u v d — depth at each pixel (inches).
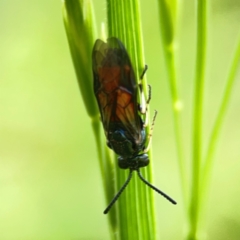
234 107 4.5
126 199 2.6
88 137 4.8
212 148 2.6
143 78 2.7
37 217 4.4
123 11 2.6
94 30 2.6
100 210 4.5
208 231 4.3
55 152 4.8
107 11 2.6
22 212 4.5
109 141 2.8
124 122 2.8
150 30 4.8
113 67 2.7
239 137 4.5
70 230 4.4
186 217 2.6
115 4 2.6
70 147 4.8
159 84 4.7
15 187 4.6
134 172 2.6
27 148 4.8
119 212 2.6
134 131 2.8
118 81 2.7
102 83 2.7
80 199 4.5
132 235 2.6
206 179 2.6
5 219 4.4
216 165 4.5
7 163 4.7
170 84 2.6
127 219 2.6
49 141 4.8
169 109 4.6
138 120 2.8
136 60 2.7
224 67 4.8
